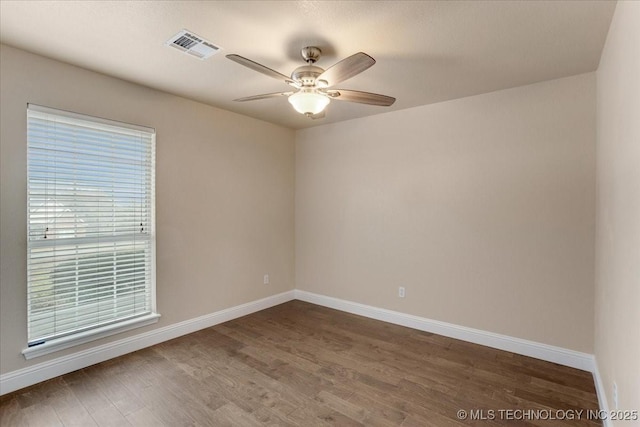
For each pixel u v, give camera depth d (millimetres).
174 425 1936
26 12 1810
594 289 2541
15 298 2268
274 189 4242
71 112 2484
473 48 2195
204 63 2451
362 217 3889
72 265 2549
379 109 3541
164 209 3096
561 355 2688
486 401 2188
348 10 1786
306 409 2094
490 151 3010
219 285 3604
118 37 2084
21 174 2279
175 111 3162
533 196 2805
